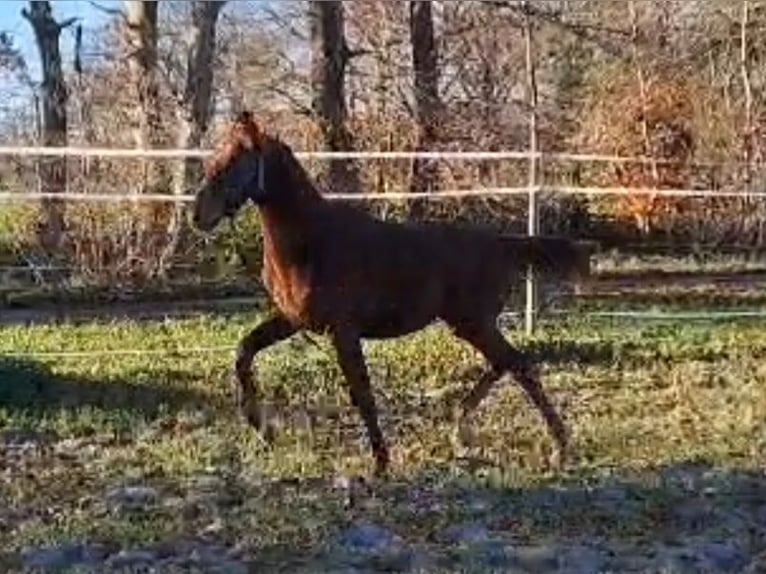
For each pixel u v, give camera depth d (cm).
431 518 762
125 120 1950
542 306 1479
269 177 859
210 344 1367
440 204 1942
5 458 949
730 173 2264
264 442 945
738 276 2017
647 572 654
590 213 2309
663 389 1185
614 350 1331
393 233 898
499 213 1970
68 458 949
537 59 2447
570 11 2552
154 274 1789
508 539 722
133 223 1802
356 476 869
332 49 2039
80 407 1093
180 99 1931
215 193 851
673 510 785
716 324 1521
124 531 736
